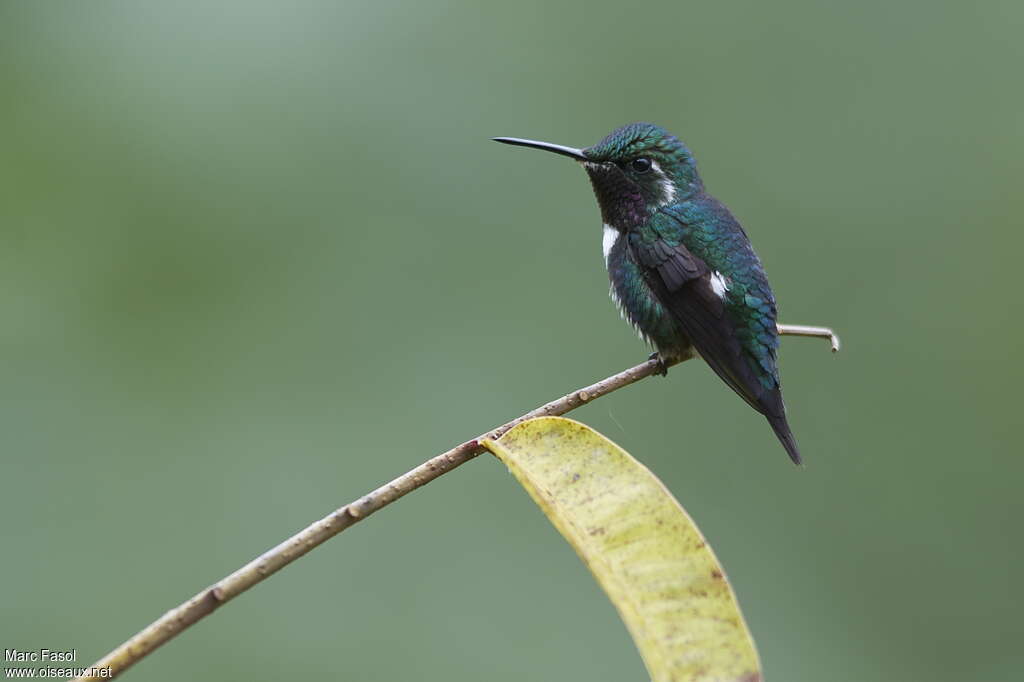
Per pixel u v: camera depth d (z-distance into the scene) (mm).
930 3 13367
